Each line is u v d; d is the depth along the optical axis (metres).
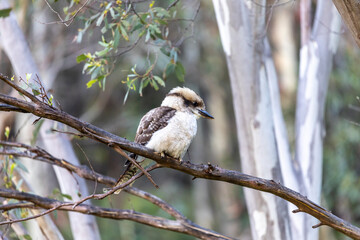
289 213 11.62
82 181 12.25
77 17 10.05
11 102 6.71
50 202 8.84
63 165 9.45
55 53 19.41
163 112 9.05
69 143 12.74
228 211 24.62
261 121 11.15
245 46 11.05
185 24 12.67
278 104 12.09
